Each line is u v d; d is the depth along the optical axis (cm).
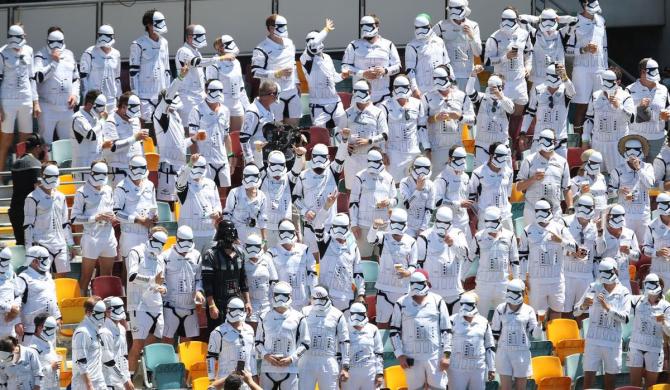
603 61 10919
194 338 8769
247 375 7988
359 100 9812
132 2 11469
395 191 9456
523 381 8556
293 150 9538
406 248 8888
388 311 8944
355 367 8369
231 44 10381
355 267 8875
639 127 10538
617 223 9288
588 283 9288
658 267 9462
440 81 10006
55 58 10156
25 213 8962
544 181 9612
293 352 8225
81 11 11419
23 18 11362
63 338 8825
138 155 9531
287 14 11656
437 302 8512
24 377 7894
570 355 8881
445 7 11756
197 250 8994
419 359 8481
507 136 10181
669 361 8856
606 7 12338
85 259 9038
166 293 8656
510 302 8538
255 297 8650
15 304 8238
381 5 11719
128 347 8875
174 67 11525
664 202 9388
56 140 10281
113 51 10350
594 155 9738
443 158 10181
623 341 9175
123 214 9012
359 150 9825
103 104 9638
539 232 9156
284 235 8731
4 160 10075
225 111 9744
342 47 11712
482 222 9500
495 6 11825
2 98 9994
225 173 9731
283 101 10325
